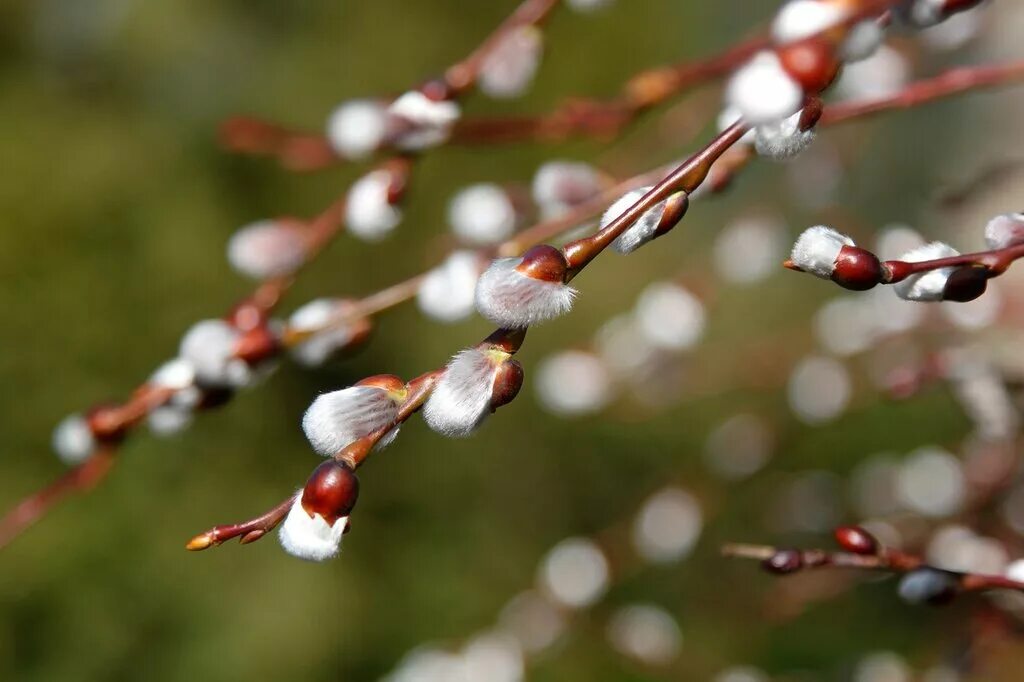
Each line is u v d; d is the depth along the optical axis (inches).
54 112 77.4
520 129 24.0
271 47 90.4
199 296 77.0
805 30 19.6
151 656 71.4
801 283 67.3
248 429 78.3
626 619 42.9
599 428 77.2
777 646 54.6
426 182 85.0
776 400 49.2
